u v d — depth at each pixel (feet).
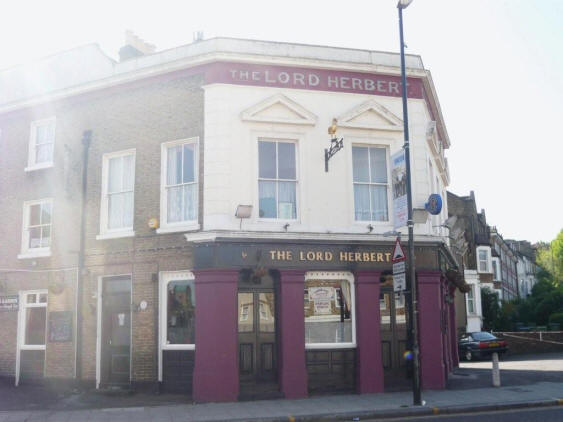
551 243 213.46
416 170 52.49
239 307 46.88
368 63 51.93
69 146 55.42
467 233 142.10
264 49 50.72
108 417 38.22
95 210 52.85
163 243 48.91
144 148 51.67
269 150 50.01
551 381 53.98
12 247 57.26
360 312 48.26
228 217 47.06
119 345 50.08
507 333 104.17
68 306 52.70
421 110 53.62
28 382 53.67
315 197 49.44
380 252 49.49
